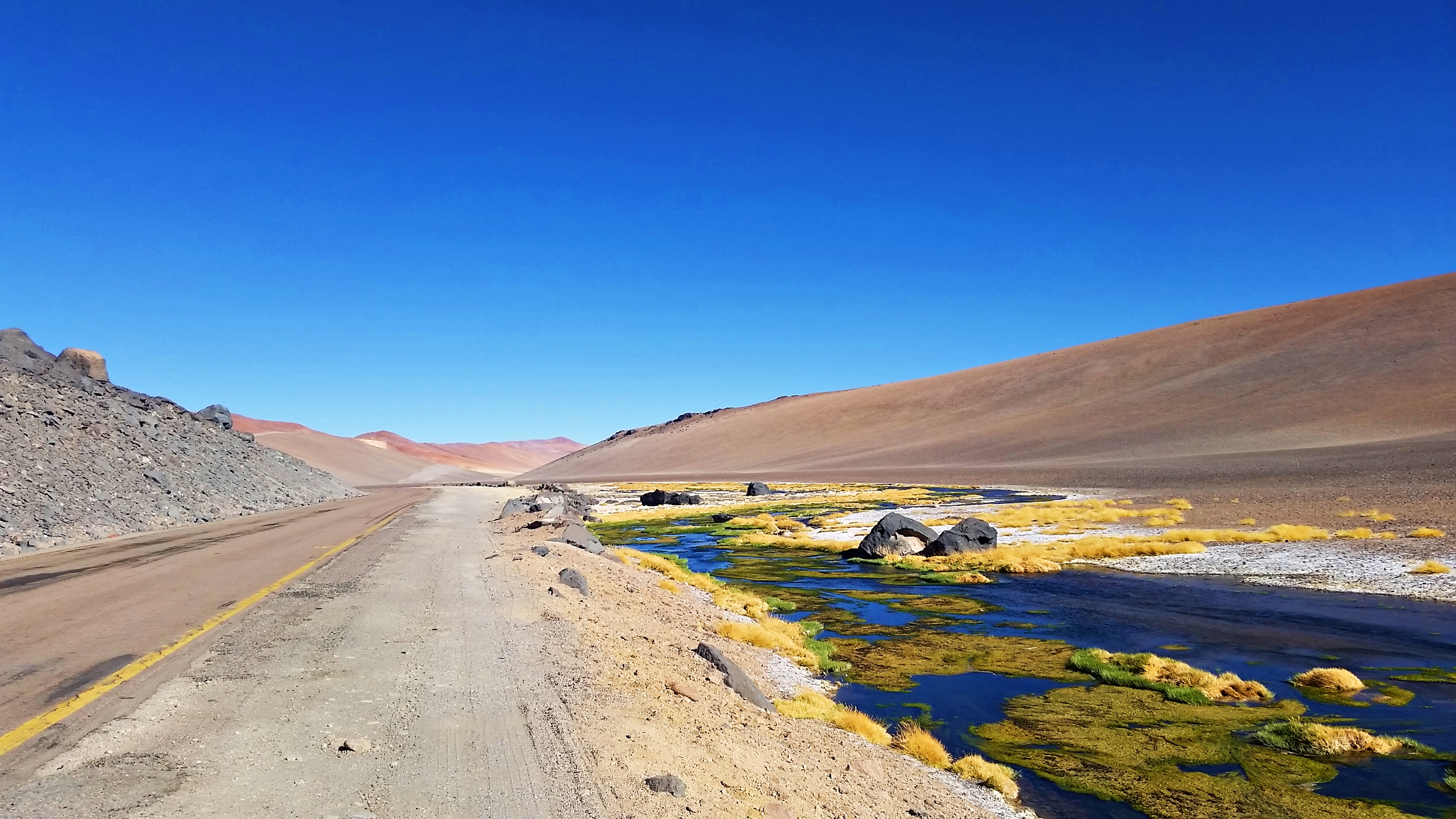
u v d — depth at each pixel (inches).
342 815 181.3
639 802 200.1
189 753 216.8
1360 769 356.8
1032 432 4475.9
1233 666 546.9
